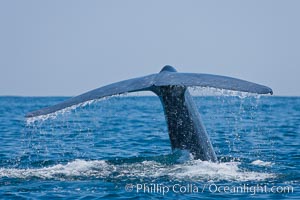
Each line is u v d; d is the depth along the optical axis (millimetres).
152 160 60531
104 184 52938
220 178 54438
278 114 180875
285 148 84875
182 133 57469
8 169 60000
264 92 47938
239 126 127438
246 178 55094
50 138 102750
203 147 57938
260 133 110125
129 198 48938
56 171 58000
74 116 174125
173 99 56938
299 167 63375
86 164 60531
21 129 123500
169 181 53062
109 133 112562
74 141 97188
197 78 51594
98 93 52031
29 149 85812
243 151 81125
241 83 49719
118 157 77125
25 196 49719
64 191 51062
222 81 50375
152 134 110375
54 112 50312
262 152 79750
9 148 87250
